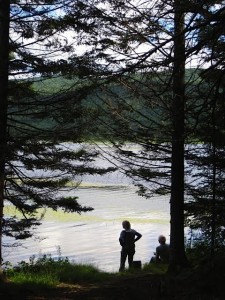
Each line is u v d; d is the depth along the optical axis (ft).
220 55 19.49
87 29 27.84
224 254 26.53
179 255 36.14
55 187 38.06
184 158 36.40
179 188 36.58
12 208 88.79
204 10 18.24
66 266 40.96
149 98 30.96
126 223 47.85
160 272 39.37
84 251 68.74
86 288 31.65
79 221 94.17
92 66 27.27
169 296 24.12
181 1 19.43
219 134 26.43
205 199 32.81
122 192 140.05
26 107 36.22
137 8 21.90
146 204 119.24
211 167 31.76
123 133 37.47
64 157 36.29
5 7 32.07
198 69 22.13
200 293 22.54
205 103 21.27
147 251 69.15
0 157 31.60
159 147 37.83
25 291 28.55
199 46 18.03
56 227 87.97
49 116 34.45
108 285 32.53
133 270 42.04
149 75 22.90
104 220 96.02
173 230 36.52
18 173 36.35
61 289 31.07
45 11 31.40
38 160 35.78
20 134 36.45
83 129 35.40
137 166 39.81
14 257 63.41
